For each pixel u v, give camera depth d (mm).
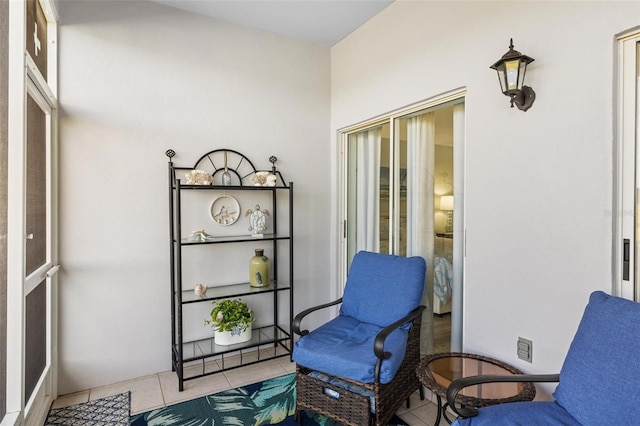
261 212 2992
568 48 1667
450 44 2254
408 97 2584
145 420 2146
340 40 3355
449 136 2391
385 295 2396
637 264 1519
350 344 2117
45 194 2254
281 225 3262
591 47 1589
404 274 2373
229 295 2732
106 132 2549
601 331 1328
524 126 1849
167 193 2771
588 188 1605
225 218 2998
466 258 2166
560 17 1695
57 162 2383
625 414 1148
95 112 2510
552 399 1728
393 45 2723
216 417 2180
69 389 2461
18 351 1646
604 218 1556
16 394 1640
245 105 3078
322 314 3504
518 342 1880
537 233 1799
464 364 1902
